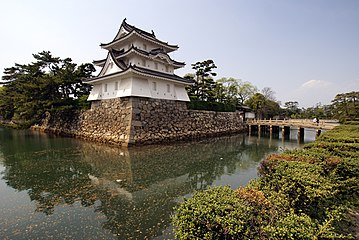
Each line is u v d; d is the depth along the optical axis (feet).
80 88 111.14
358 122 78.13
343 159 19.86
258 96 162.61
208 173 37.60
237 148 65.36
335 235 11.40
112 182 32.04
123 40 79.77
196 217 10.55
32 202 24.75
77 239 17.19
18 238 17.43
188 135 83.87
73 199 25.63
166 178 34.32
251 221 10.31
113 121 70.69
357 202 16.53
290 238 9.07
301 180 14.16
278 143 78.64
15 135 91.30
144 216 21.17
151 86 73.20
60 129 97.35
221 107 118.11
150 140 68.23
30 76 102.17
